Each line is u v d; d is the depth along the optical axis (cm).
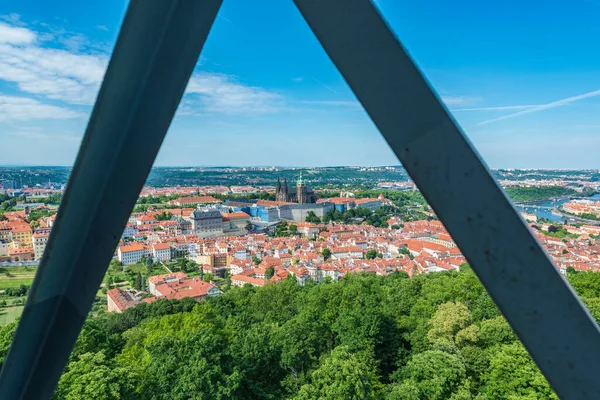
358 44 130
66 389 1589
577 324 120
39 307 150
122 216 151
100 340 2325
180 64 144
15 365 150
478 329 2702
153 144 148
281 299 4272
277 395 2353
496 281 127
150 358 2145
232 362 2139
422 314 3441
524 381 1936
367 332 2820
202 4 140
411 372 2152
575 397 123
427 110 127
